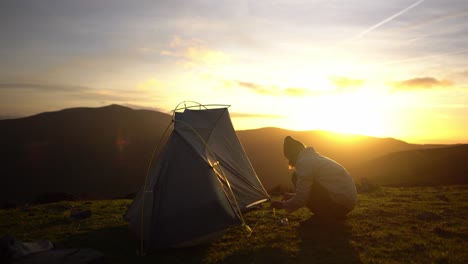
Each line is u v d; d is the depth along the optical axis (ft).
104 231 28.84
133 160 352.08
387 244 20.76
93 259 19.74
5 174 318.04
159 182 24.36
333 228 24.73
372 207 33.65
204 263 19.89
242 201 31.73
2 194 275.59
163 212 23.12
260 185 36.29
